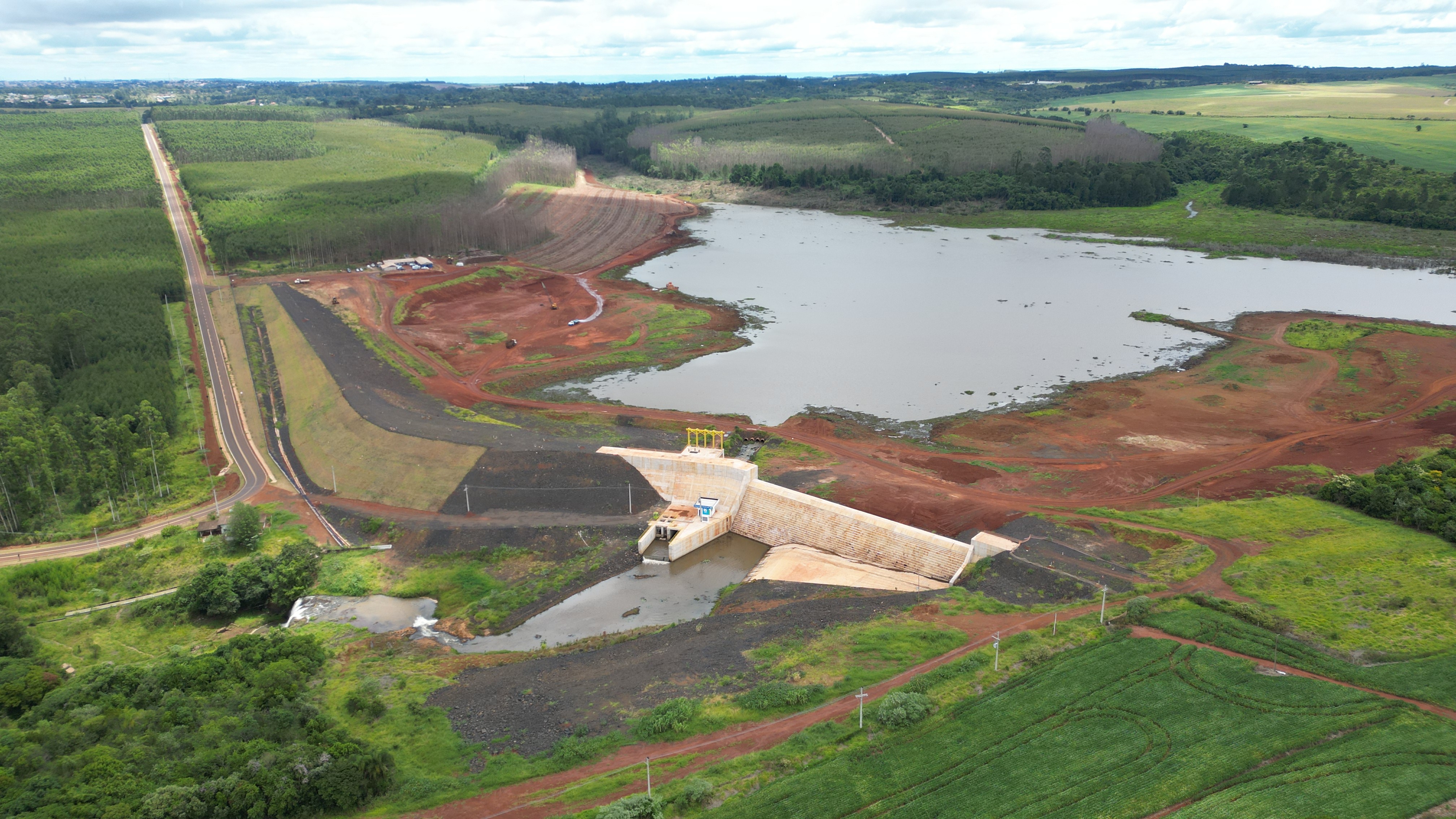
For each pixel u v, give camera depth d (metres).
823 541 131.62
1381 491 122.00
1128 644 92.38
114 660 104.06
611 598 120.50
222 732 81.50
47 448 146.38
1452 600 95.62
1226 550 114.06
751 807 72.94
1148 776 73.06
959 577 115.19
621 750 81.75
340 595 120.50
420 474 148.12
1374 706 79.75
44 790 70.50
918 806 71.81
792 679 90.88
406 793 76.94
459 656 105.38
